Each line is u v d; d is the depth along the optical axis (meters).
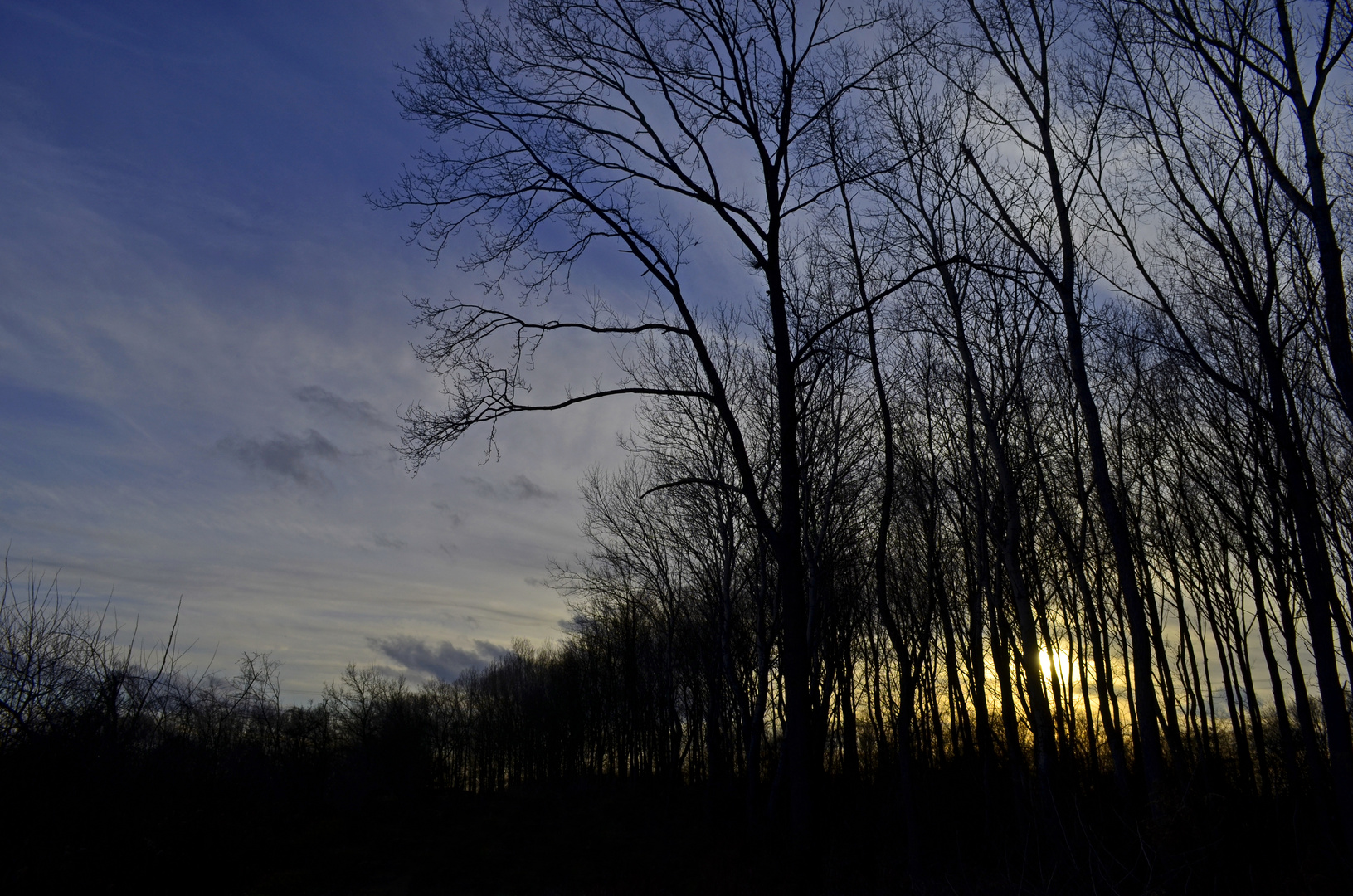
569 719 49.44
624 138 14.21
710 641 28.58
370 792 29.20
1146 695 11.93
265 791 21.30
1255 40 10.05
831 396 22.27
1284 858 13.82
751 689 27.47
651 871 17.05
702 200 13.91
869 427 23.03
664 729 34.38
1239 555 17.98
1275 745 22.14
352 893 16.34
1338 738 10.30
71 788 12.77
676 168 13.88
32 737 12.41
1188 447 17.41
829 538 24.64
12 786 11.91
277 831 19.86
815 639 22.05
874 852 13.73
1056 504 21.77
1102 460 12.90
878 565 11.84
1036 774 14.34
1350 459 15.42
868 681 26.91
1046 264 13.50
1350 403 8.93
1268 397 13.97
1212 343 15.16
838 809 20.98
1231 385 11.38
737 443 13.30
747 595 28.95
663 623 32.59
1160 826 10.36
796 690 12.71
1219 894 10.45
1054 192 13.52
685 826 25.22
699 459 26.44
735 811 25.77
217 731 19.88
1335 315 9.14
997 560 16.25
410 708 39.41
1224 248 11.47
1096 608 21.41
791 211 14.04
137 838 13.96
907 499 20.58
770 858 15.91
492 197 13.84
